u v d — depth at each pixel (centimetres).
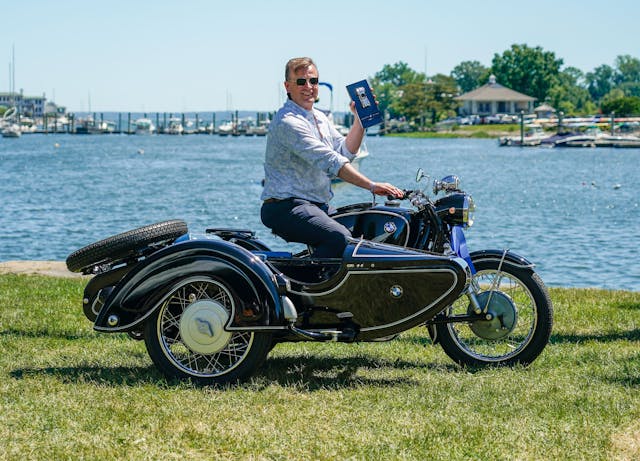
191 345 619
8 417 536
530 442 496
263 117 18875
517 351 671
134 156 9138
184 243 624
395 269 621
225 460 470
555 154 9238
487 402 571
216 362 627
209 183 5309
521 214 3428
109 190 4778
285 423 528
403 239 641
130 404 565
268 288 614
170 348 667
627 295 1144
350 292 629
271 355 734
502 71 17888
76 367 680
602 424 527
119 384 625
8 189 4809
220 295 632
